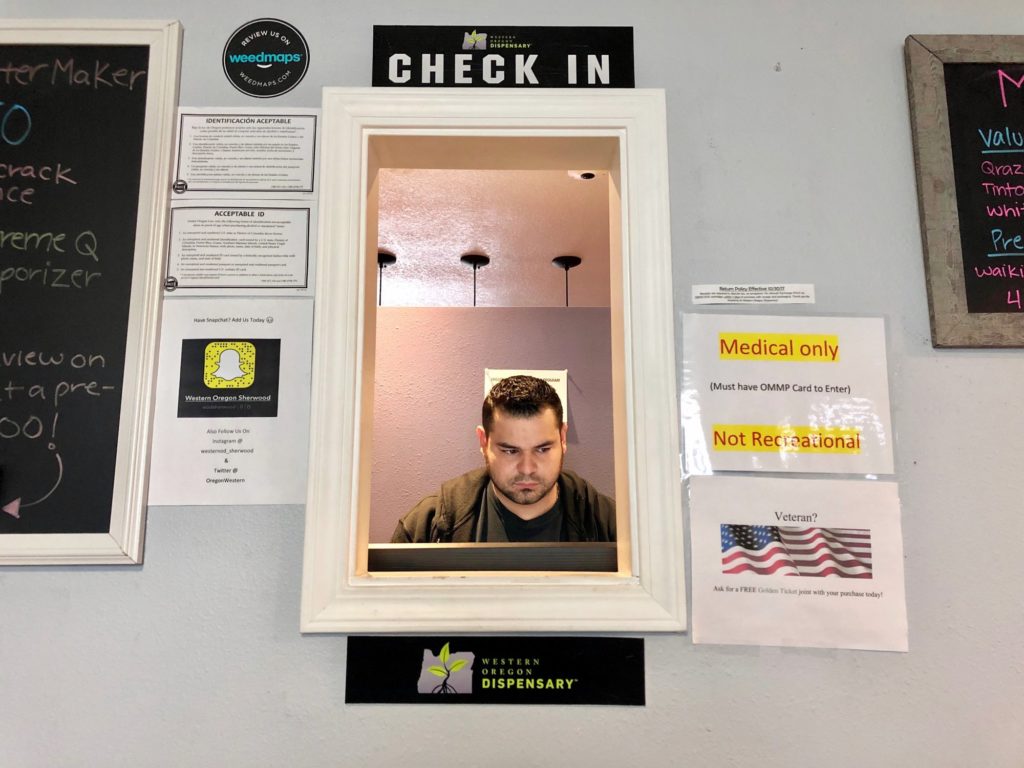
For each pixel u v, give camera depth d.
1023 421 1.28
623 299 1.29
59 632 1.18
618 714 1.17
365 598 1.17
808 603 1.20
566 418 2.77
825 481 1.25
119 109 1.32
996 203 1.32
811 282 1.31
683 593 1.19
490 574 1.22
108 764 1.14
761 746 1.16
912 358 1.29
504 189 2.79
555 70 1.36
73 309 1.25
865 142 1.37
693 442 1.25
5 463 1.20
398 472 2.71
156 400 1.24
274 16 1.38
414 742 1.16
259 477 1.22
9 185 1.29
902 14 1.42
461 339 2.82
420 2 1.39
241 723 1.16
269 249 1.29
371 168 1.36
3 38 1.32
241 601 1.19
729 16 1.40
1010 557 1.23
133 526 1.19
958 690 1.19
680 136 1.35
